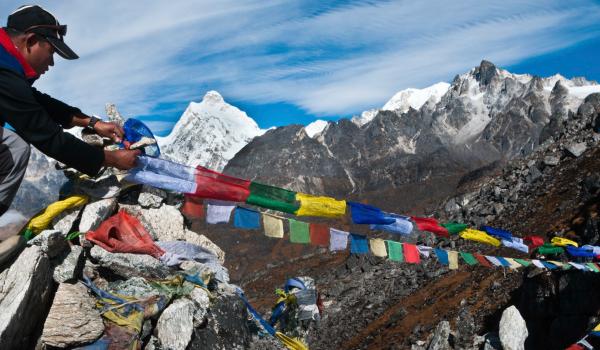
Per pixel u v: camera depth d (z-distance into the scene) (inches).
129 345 217.0
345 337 2332.7
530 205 2449.6
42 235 206.7
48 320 201.6
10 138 152.7
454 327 1750.7
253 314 306.3
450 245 2568.9
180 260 279.1
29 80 159.5
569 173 2476.6
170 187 196.1
